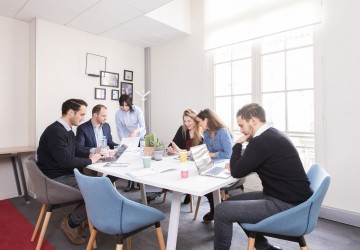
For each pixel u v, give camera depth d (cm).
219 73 379
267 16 309
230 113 368
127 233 138
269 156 138
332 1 256
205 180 153
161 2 303
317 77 271
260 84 330
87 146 292
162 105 456
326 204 262
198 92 400
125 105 361
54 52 357
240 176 147
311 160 299
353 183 245
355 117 243
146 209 141
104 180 127
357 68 241
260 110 154
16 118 339
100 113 293
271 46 321
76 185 203
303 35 295
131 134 347
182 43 422
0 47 325
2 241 207
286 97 311
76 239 200
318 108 271
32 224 242
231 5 349
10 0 290
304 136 301
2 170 330
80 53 387
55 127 208
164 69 452
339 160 254
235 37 345
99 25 369
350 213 244
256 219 134
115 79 435
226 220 139
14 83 337
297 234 127
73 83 378
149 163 192
